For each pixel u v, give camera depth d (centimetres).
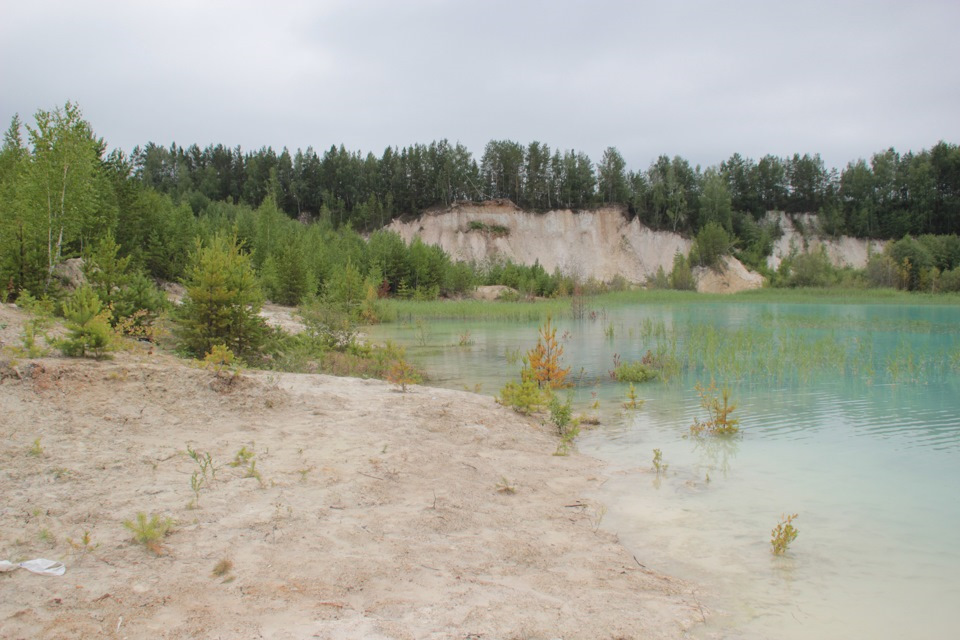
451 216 8988
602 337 2453
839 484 704
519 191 9881
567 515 607
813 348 1759
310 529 519
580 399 1237
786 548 528
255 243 5091
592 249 8938
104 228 2814
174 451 674
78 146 2300
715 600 441
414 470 697
